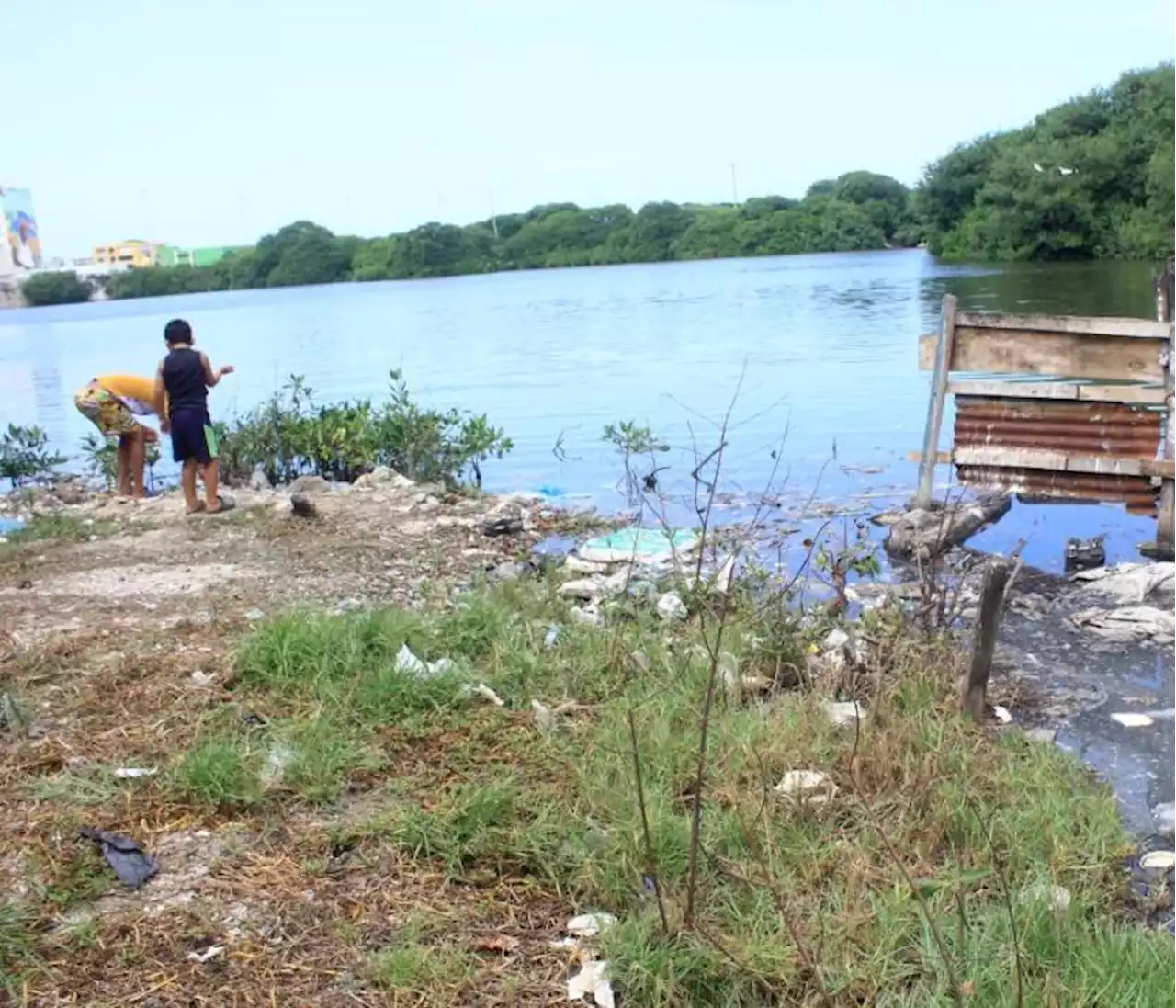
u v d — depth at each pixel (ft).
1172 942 12.05
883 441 45.16
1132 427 29.32
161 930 12.26
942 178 220.84
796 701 18.11
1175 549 28.55
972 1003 10.82
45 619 23.04
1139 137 183.62
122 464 38.27
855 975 11.50
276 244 402.31
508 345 100.42
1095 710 19.11
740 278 201.98
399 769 15.97
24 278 394.73
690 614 22.45
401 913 12.70
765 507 34.78
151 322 202.28
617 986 11.64
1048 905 12.46
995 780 15.53
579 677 19.16
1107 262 181.98
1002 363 30.42
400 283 352.90
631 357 83.10
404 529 32.17
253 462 44.06
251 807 14.82
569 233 389.60
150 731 16.85
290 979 11.57
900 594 25.30
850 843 13.97
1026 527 31.71
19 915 12.24
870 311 111.86
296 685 18.26
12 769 15.70
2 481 47.16
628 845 13.53
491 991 11.50
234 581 26.66
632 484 38.17
